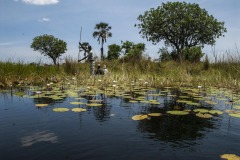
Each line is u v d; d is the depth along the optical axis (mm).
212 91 6793
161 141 2518
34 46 59219
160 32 36812
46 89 6719
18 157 2072
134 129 2908
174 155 2160
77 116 3496
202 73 11086
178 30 35750
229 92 6598
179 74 10555
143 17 38344
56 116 3480
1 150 2219
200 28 36031
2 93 5789
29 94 5656
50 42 58906
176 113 3725
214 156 2154
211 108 4289
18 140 2473
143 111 3920
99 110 3938
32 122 3143
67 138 2545
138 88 7305
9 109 3934
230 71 9680
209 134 2771
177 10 36438
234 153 2227
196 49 17688
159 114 3650
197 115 3631
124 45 35000
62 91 6250
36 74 9531
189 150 2283
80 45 10438
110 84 8320
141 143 2443
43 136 2604
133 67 12359
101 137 2598
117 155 2139
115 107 4207
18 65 9273
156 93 6160
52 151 2203
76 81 8531
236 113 3811
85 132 2756
